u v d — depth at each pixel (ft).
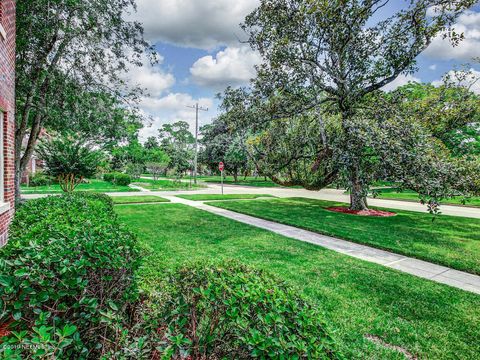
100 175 118.62
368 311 11.64
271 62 35.63
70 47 28.50
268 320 5.03
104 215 13.12
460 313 11.67
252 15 36.76
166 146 186.80
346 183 34.22
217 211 38.68
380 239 23.86
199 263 7.54
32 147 33.32
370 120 32.04
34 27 24.50
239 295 5.47
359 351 8.93
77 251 6.44
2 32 15.15
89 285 6.49
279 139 43.21
